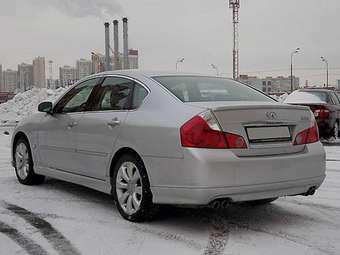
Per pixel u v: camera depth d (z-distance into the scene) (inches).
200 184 175.2
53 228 196.9
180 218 210.7
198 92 208.4
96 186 226.2
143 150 194.5
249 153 183.9
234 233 189.6
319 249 170.4
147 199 196.1
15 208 229.5
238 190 179.3
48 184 286.8
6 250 171.5
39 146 269.6
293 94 566.3
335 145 510.0
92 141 225.6
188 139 178.9
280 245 174.9
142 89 211.9
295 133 198.4
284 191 192.2
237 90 223.5
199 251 168.7
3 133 673.0
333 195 255.1
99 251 169.6
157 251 169.0
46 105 261.3
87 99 241.0
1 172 330.0
